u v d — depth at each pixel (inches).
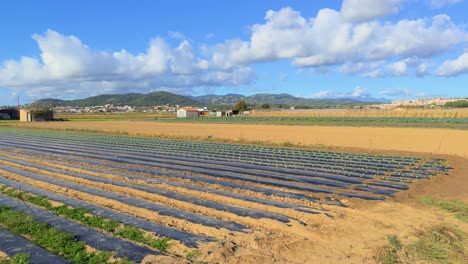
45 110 3304.6
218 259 294.7
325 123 2428.6
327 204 458.9
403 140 1234.6
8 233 346.9
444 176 658.2
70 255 298.7
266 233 354.9
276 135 1485.0
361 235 353.1
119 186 547.8
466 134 1364.4
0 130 2012.8
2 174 663.8
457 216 418.3
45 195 494.0
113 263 282.0
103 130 1903.3
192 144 1227.9
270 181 596.1
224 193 504.1
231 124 2377.0
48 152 991.6
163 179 606.5
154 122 2797.7
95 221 381.1
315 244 330.3
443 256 312.3
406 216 414.0
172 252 310.5
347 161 828.6
